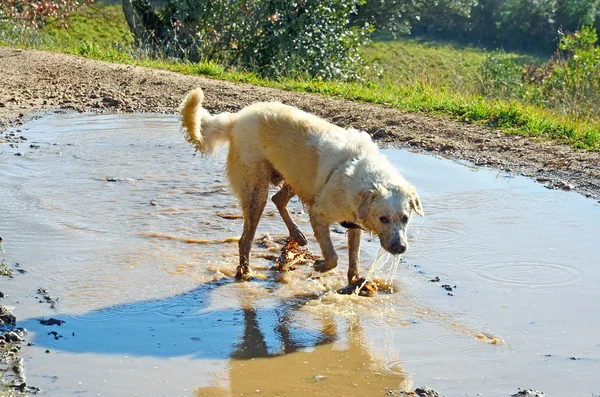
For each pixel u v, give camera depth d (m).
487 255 7.53
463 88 19.56
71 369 5.28
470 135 12.91
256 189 7.23
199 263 7.46
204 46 24.33
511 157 11.49
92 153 11.59
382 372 5.29
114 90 16.81
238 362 5.46
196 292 6.76
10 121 13.60
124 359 5.46
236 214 8.97
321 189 6.71
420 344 5.73
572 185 9.98
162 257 7.54
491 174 10.63
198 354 5.58
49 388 5.00
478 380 5.14
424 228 8.33
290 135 6.96
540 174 10.56
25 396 4.88
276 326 6.10
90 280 6.90
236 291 6.82
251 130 7.15
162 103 15.85
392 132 12.99
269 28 23.88
